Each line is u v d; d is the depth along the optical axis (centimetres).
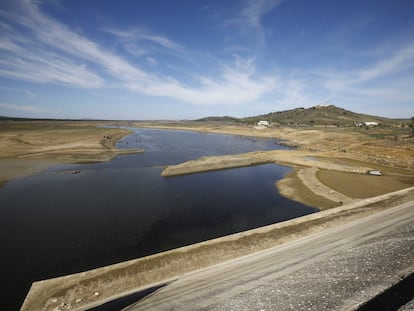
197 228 1833
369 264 853
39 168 3691
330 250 1071
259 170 3872
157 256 1228
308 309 668
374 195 2495
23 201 2341
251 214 2092
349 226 1449
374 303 644
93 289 998
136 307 830
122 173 3503
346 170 3619
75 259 1427
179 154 5406
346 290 723
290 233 1458
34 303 925
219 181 3175
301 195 2552
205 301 793
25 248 1534
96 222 1906
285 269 947
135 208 2200
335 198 2419
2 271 1310
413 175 3325
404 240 1007
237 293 812
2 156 4316
